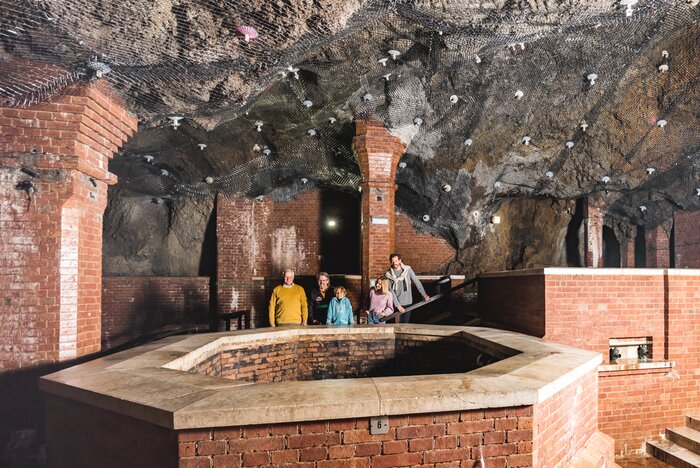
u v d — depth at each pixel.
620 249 15.00
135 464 2.70
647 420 5.97
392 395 2.64
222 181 12.55
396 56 6.69
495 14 5.51
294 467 2.53
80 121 4.73
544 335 5.92
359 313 9.69
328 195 13.76
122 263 14.05
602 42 7.18
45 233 4.71
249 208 13.37
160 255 14.25
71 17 3.97
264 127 10.15
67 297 4.76
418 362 5.70
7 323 4.63
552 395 3.17
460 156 10.90
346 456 2.58
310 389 2.77
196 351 4.14
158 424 2.48
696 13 6.26
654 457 5.79
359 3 4.71
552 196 12.78
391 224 9.81
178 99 5.59
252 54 4.99
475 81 8.26
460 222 12.87
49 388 3.15
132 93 5.33
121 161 11.68
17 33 4.09
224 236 13.20
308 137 10.48
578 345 5.97
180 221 13.91
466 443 2.73
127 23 4.14
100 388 2.92
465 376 3.08
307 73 7.55
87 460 3.02
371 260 9.55
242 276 13.16
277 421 2.47
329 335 5.76
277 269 13.53
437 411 2.68
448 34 6.12
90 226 5.14
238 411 2.43
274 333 5.39
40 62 4.46
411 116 9.20
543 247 14.45
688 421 6.05
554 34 6.58
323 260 13.65
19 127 4.62
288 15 4.52
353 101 8.70
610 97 8.96
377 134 9.49
